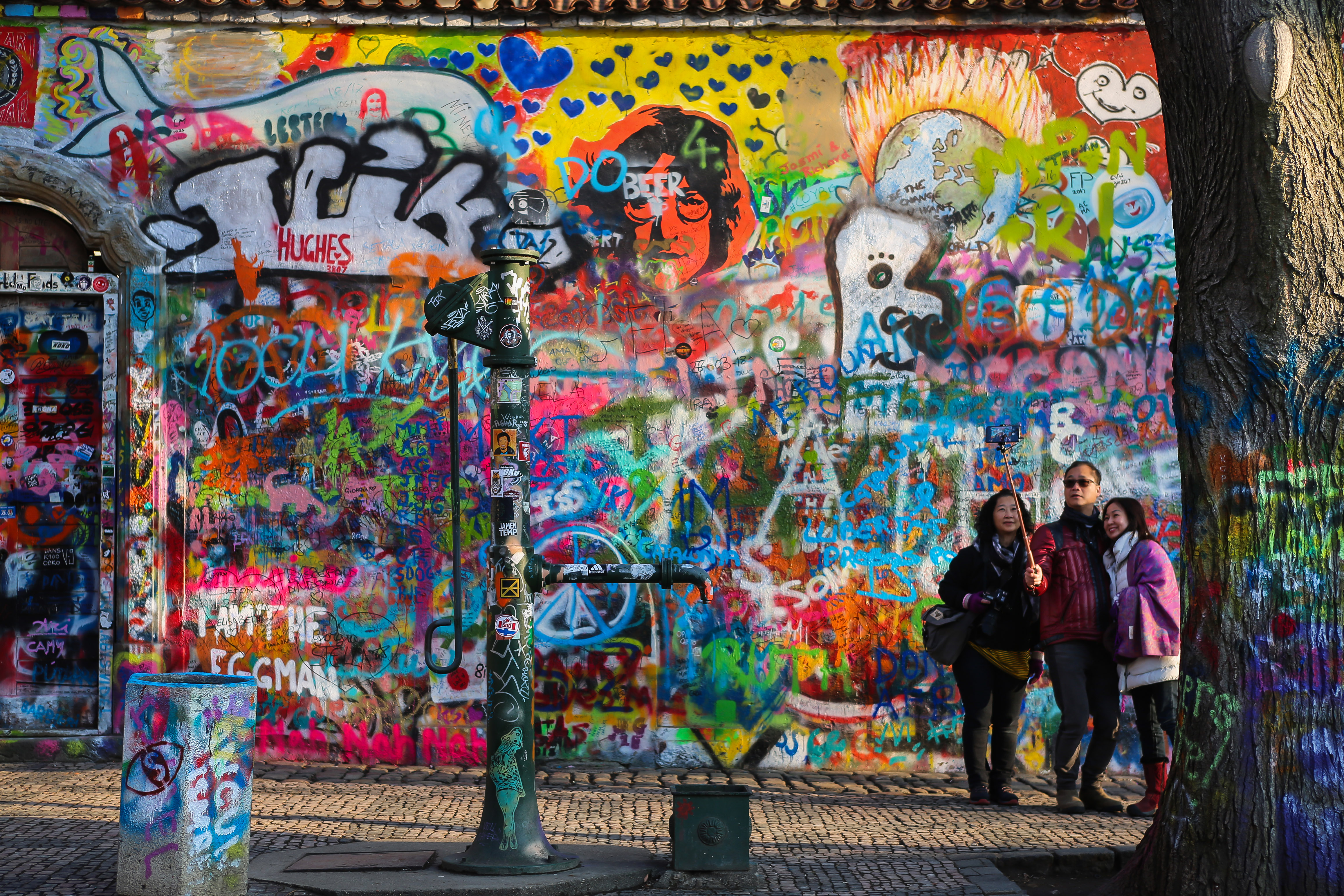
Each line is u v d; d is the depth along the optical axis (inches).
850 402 316.8
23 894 197.3
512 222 316.2
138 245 309.6
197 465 311.0
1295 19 187.6
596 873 212.2
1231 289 190.2
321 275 314.0
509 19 316.2
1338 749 183.0
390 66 316.2
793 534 314.8
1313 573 185.2
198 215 312.8
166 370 311.1
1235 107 188.2
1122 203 321.7
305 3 311.3
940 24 319.0
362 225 315.0
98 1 309.6
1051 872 230.2
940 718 313.0
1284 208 185.5
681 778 301.1
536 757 310.3
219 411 311.6
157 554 307.1
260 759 309.3
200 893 192.9
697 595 313.3
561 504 313.4
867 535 315.6
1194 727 191.2
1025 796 288.0
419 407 314.3
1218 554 190.2
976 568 282.7
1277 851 182.5
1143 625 264.4
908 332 318.3
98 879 206.2
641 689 312.0
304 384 313.1
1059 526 281.1
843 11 317.4
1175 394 200.2
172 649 307.4
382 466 313.7
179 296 311.9
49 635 309.7
